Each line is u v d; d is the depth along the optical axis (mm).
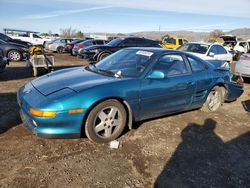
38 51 8406
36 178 2631
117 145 3400
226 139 3902
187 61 4449
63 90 3217
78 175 2730
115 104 3410
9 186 2484
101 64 4398
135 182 2682
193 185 2703
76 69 4371
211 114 4984
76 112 3074
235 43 19969
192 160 3199
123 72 3855
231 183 2789
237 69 8719
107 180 2680
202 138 3867
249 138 4004
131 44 13250
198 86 4484
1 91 6023
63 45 21312
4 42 12492
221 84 5062
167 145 3543
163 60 4051
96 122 3350
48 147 3270
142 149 3381
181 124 4340
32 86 3584
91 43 16438
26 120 3295
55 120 2996
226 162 3219
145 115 3881
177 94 4145
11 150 3139
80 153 3180
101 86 3312
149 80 3734
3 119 4086
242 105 5883
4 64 7469
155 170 2920
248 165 3184
